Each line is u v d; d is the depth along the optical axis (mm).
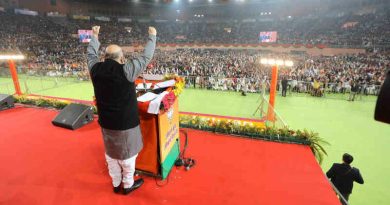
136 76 2598
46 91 13539
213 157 4301
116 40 37781
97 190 3367
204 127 5418
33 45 29594
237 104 11461
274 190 3422
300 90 14258
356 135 7762
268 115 6820
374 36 29484
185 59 24984
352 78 14367
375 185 5078
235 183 3566
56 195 3260
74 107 5844
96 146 4645
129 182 3191
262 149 4625
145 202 3141
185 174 3770
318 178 3717
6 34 29469
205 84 15438
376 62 20406
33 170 3828
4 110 6773
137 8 47281
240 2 45906
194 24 46344
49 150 4477
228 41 36938
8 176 3670
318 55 27766
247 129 5137
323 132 8023
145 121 3312
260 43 32125
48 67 18688
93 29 3109
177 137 4129
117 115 2631
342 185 4059
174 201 3168
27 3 33812
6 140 4879
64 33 35531
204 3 48062
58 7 37625
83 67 19047
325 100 12461
